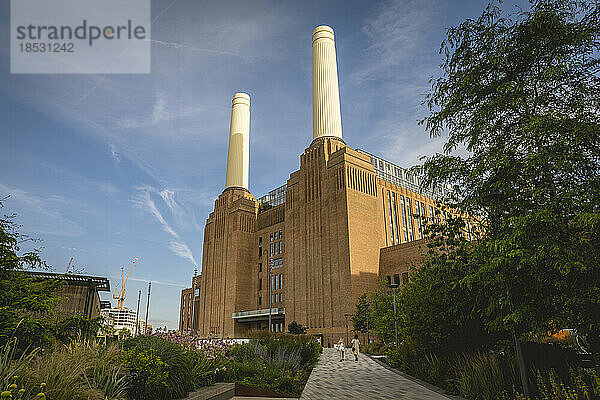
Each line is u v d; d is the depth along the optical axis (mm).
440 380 13688
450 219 11391
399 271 65000
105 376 7594
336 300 65000
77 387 6297
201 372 11227
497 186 9211
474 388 10867
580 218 7656
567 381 9352
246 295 90938
